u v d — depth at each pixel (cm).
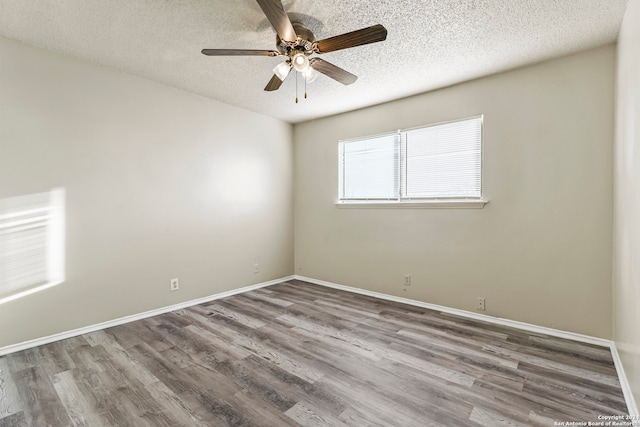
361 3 193
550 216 268
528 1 190
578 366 217
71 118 266
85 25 219
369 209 389
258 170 424
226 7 199
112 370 213
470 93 308
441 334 271
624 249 198
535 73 273
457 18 208
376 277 385
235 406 176
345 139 413
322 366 219
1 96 233
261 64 279
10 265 238
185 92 343
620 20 208
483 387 193
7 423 163
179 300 342
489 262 300
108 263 289
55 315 259
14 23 216
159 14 206
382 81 310
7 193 236
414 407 175
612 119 240
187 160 347
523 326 282
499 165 292
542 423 162
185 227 346
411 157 352
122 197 297
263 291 409
